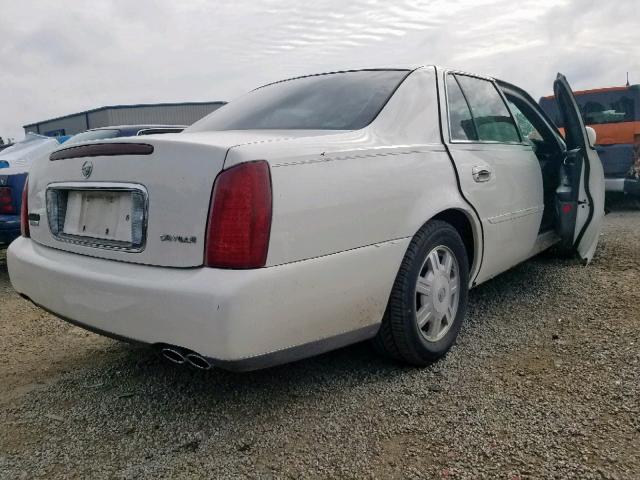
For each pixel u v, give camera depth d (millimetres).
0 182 5176
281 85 3338
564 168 4125
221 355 1947
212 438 2266
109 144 2314
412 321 2633
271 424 2340
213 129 2990
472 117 3268
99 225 2383
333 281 2227
